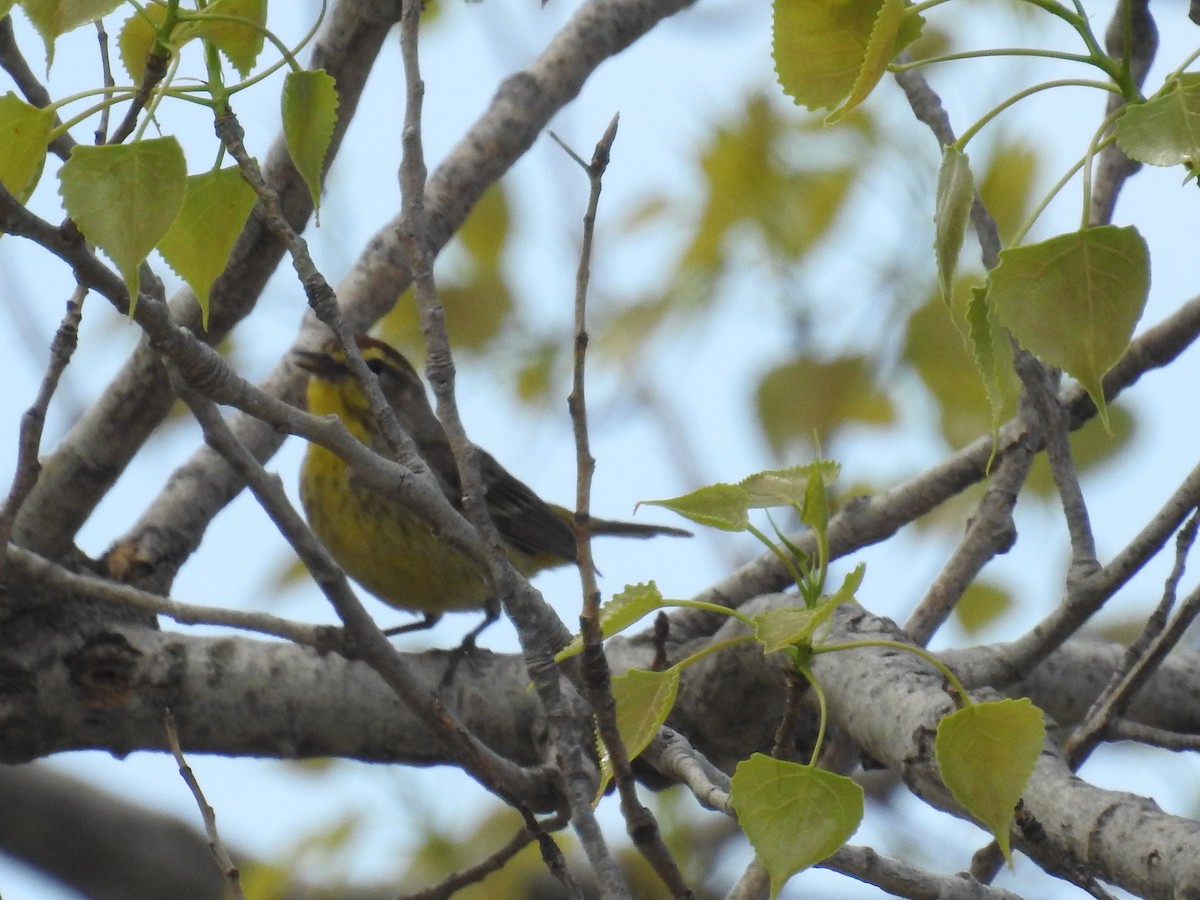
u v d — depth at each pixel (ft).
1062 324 17.83
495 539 21.98
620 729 20.67
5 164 20.33
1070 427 33.30
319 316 22.40
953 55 19.98
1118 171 31.22
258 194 21.52
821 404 40.06
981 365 19.22
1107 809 21.75
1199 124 17.43
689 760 22.24
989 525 31.81
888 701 26.66
